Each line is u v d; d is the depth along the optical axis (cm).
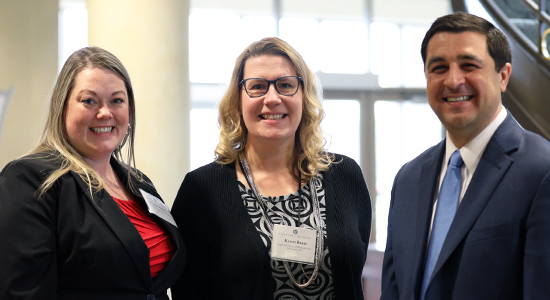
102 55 178
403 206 180
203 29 787
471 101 158
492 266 144
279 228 189
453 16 163
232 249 187
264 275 183
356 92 846
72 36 714
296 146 212
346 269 190
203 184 203
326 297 189
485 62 156
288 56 200
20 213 150
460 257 151
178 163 358
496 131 160
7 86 386
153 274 178
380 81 857
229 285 186
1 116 380
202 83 766
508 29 438
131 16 340
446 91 160
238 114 209
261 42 203
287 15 823
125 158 346
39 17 401
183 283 200
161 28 347
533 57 410
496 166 154
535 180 143
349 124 845
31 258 147
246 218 192
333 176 209
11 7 388
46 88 404
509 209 145
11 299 143
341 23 847
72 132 172
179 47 358
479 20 160
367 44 856
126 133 195
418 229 169
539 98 401
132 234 168
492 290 144
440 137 880
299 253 186
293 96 197
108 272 159
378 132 859
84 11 716
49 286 152
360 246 198
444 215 164
